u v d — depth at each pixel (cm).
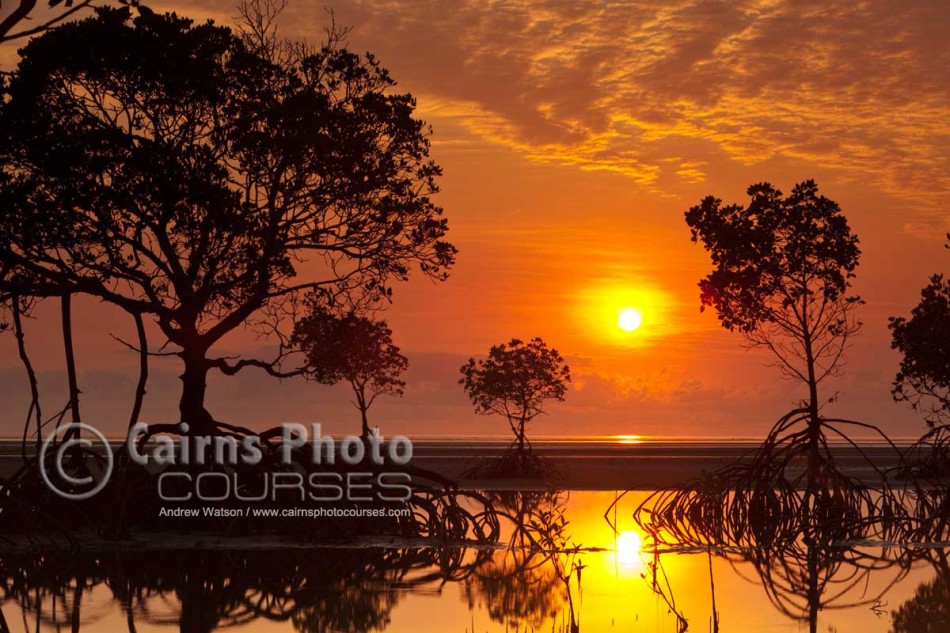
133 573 1983
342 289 2669
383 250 2633
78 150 2291
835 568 2191
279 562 2127
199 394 2528
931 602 1762
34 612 1612
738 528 2609
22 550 2239
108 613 1606
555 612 1617
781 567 2188
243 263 2505
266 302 2633
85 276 2453
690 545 2538
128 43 2262
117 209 2403
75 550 2231
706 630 1490
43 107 2319
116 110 2430
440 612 1614
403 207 2572
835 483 2636
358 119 2550
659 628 1504
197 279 2533
